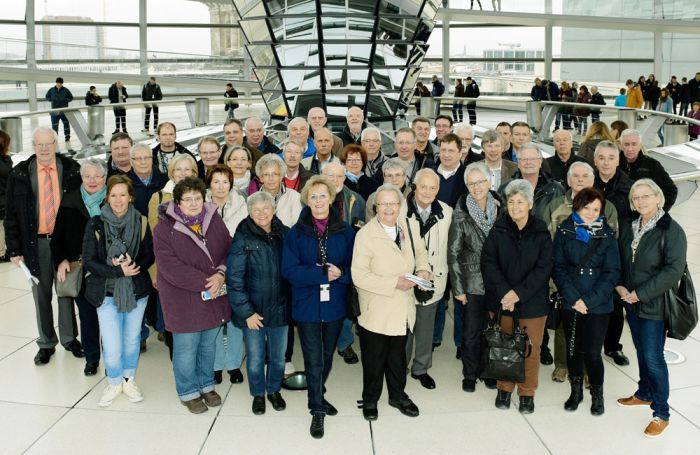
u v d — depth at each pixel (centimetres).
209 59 3212
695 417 484
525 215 482
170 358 614
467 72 3559
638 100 2208
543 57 3538
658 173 629
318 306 466
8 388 541
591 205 473
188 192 471
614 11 2927
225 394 534
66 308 601
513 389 504
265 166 551
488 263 488
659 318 454
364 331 479
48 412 498
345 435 462
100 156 1355
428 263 504
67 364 594
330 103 1172
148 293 519
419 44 1184
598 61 3512
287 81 1179
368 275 462
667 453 435
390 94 1193
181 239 474
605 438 455
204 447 445
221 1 3281
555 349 554
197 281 474
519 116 1922
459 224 523
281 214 566
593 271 474
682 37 3484
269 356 501
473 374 539
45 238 583
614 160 569
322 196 460
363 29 1095
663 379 457
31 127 1975
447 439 455
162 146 721
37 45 2844
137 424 479
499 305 490
